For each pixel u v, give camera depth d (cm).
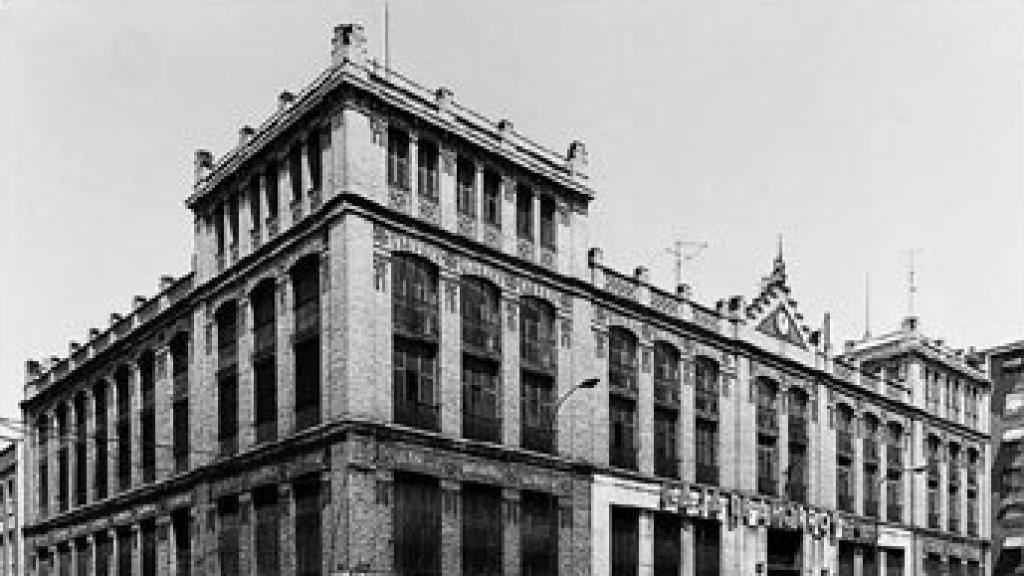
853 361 5262
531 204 3541
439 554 2970
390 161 3067
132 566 4109
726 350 4303
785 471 4431
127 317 4419
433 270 3138
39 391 5278
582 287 3650
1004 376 6369
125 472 4350
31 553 5175
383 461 2833
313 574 2892
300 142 3192
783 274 4712
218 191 3659
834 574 4619
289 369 3130
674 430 4025
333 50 3016
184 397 3853
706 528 4053
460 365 3158
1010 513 6162
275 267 3256
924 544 5456
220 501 3453
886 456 5294
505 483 3212
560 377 3519
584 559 3447
